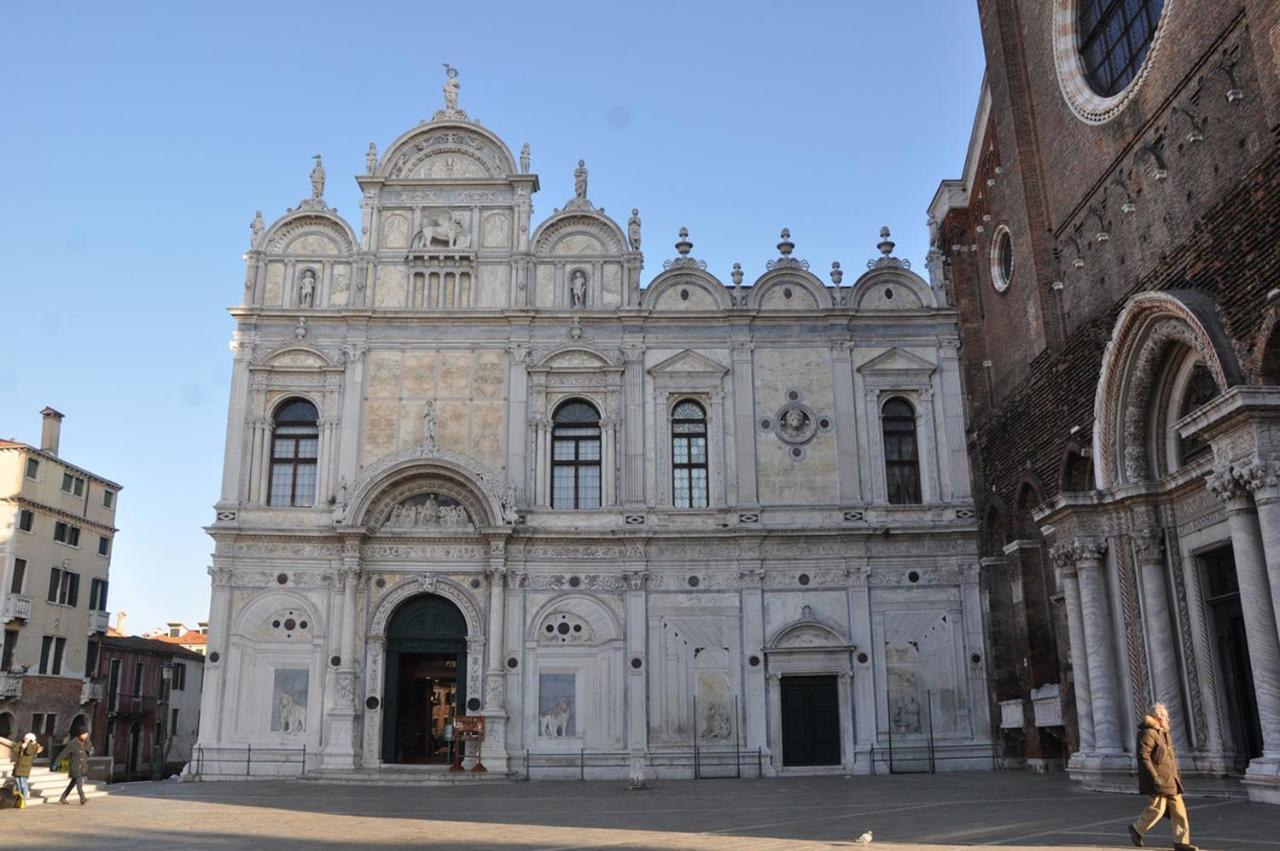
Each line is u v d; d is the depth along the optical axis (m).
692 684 37.19
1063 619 32.44
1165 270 26.14
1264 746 20.80
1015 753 36.56
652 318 40.22
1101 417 27.97
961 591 38.25
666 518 38.59
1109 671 26.91
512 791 30.83
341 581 37.38
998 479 37.19
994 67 35.91
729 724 36.88
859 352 40.47
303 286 40.44
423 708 38.59
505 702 36.69
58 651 59.69
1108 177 29.42
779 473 39.16
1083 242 31.08
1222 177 24.03
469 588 37.78
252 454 38.62
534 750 36.47
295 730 36.44
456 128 41.72
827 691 37.47
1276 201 21.48
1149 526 26.70
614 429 39.41
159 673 71.38
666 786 32.22
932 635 37.88
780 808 23.89
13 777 26.77
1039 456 33.59
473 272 40.69
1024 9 34.84
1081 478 31.52
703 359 39.94
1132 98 27.86
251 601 37.34
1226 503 21.73
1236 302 22.86
